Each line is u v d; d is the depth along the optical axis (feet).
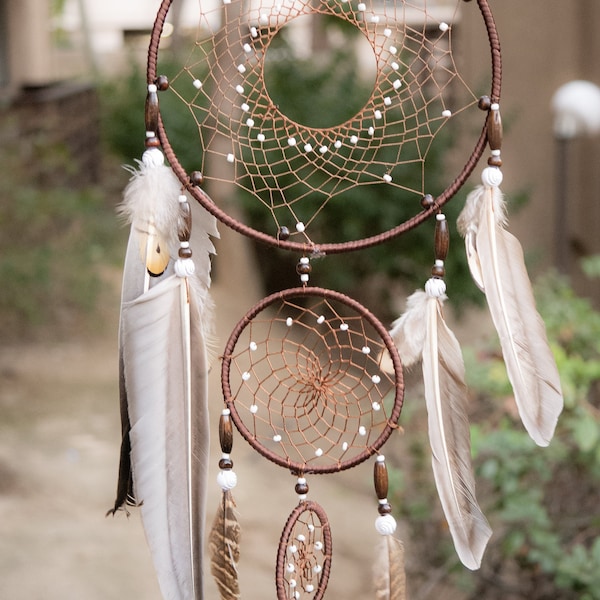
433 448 4.21
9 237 22.08
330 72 23.02
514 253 4.25
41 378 17.80
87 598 10.62
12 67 34.47
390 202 20.95
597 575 8.11
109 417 16.33
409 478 11.28
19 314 20.26
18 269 20.30
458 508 4.17
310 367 4.26
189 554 4.08
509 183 22.47
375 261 21.71
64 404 16.65
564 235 19.51
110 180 34.01
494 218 4.22
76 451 14.78
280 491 13.88
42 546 11.71
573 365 8.41
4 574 10.99
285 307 22.65
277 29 4.32
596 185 21.06
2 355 19.02
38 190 25.05
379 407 4.21
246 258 22.52
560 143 19.19
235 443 15.16
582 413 8.33
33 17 35.37
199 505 4.13
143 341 4.13
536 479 10.37
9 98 26.25
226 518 4.23
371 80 23.71
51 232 23.56
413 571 10.66
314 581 4.34
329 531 4.26
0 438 14.99
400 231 4.14
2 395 16.94
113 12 54.44
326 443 13.71
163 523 4.09
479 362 9.44
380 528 4.24
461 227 4.29
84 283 21.42
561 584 8.30
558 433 8.77
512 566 11.24
